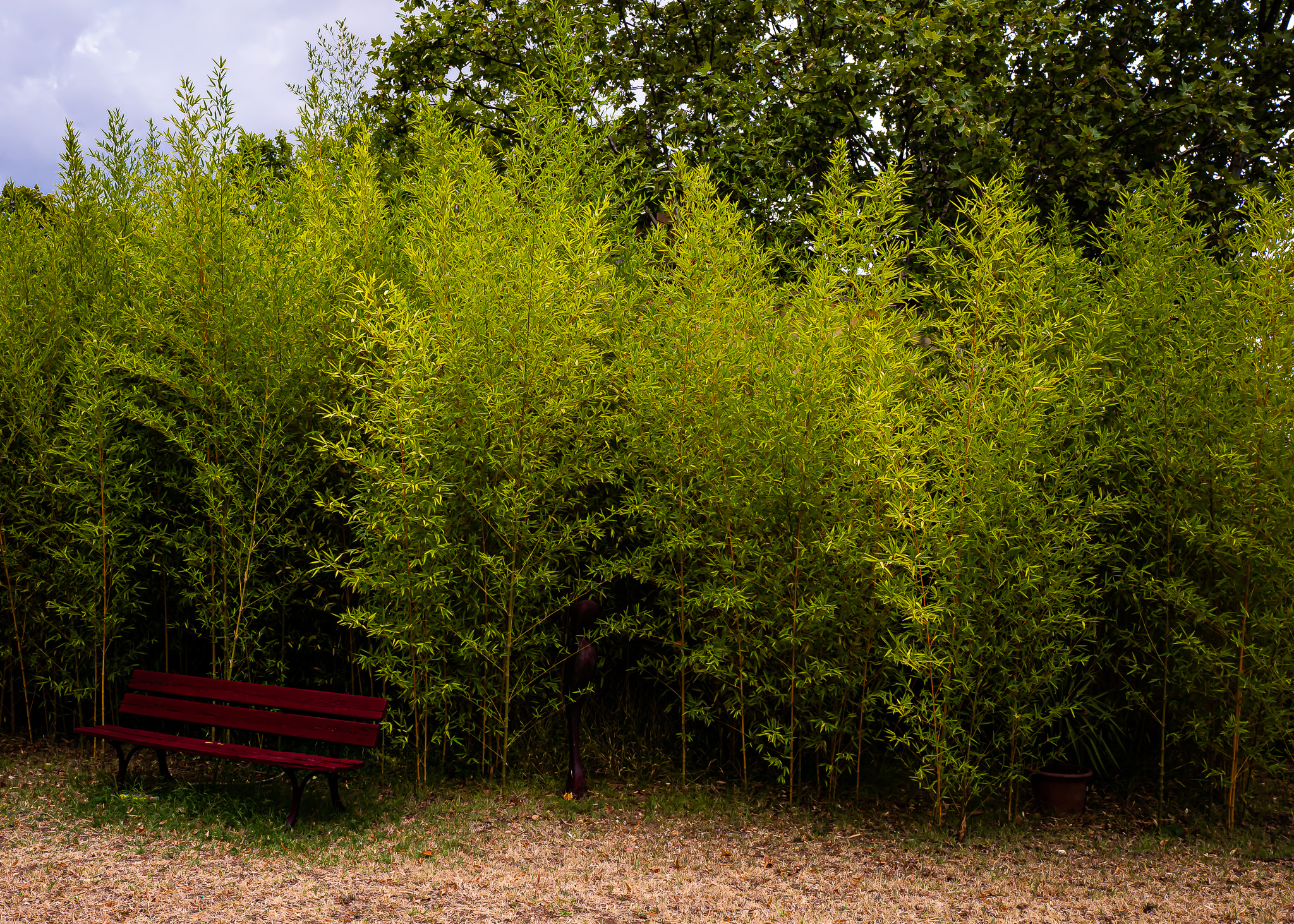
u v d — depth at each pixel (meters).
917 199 6.97
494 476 4.96
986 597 4.48
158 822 4.27
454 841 4.25
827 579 4.68
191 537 5.19
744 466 4.72
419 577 4.61
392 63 8.92
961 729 4.49
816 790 5.06
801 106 7.17
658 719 5.62
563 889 3.76
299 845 4.08
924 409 4.70
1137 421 4.84
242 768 5.25
